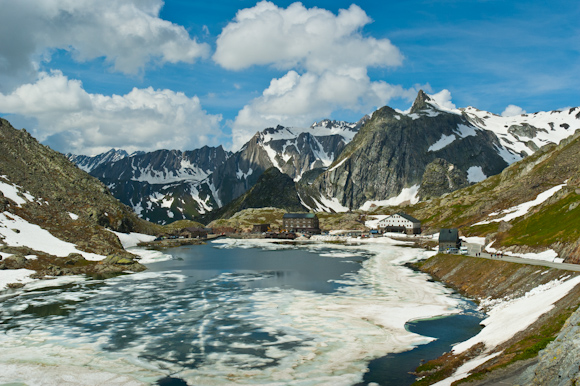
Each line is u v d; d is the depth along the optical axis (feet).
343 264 461.78
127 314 254.27
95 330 223.30
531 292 235.20
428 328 217.97
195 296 301.43
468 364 152.15
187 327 227.81
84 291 319.47
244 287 333.01
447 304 265.95
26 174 631.15
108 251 479.82
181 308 267.80
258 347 195.93
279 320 238.27
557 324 150.00
